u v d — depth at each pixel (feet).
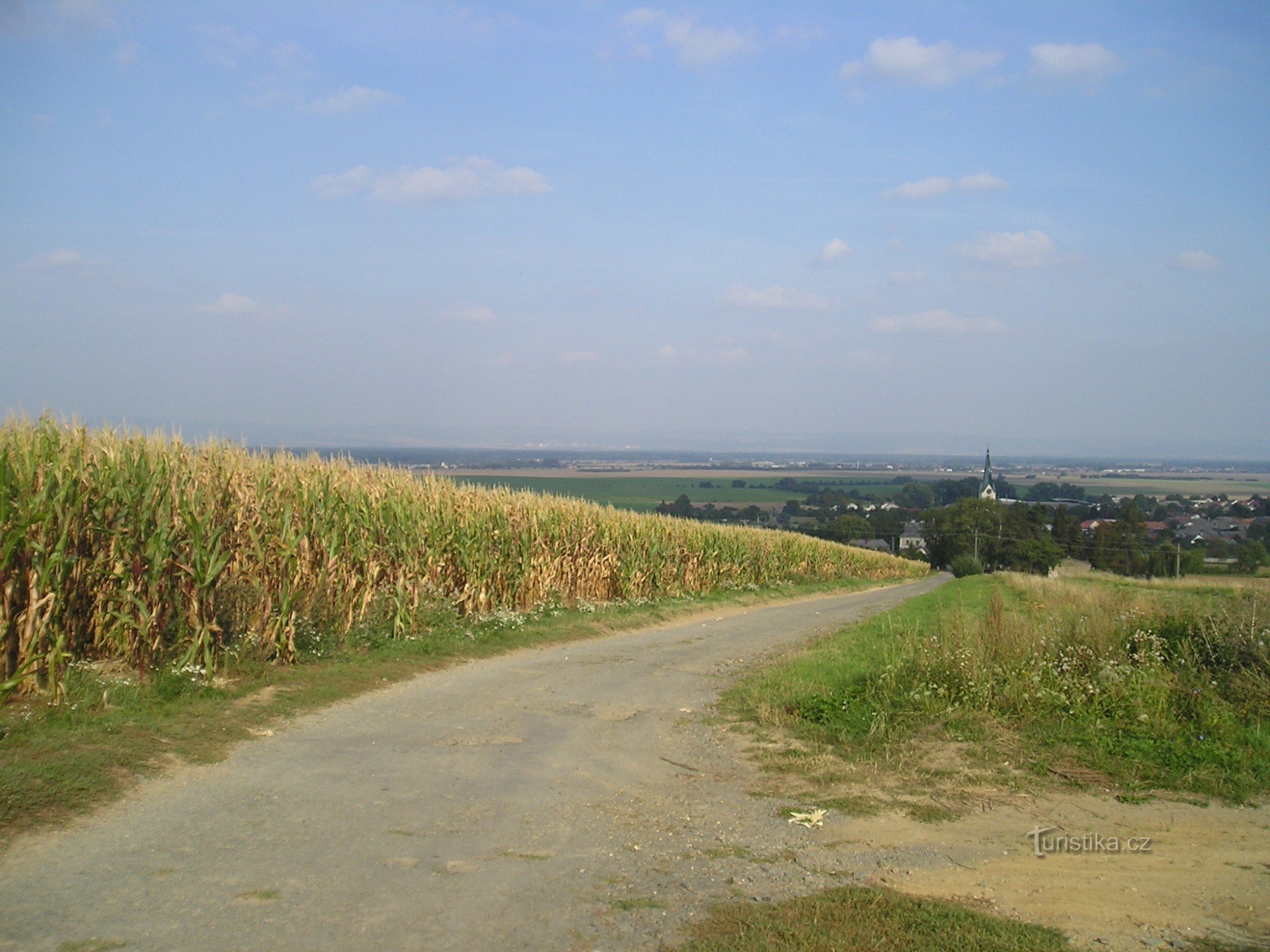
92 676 31.42
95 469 33.27
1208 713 30.32
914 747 29.73
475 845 20.58
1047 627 39.73
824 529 268.62
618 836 21.81
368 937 15.61
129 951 14.62
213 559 35.83
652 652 55.11
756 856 20.81
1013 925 16.94
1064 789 25.82
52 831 19.70
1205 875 19.71
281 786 24.14
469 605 60.18
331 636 45.75
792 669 44.06
